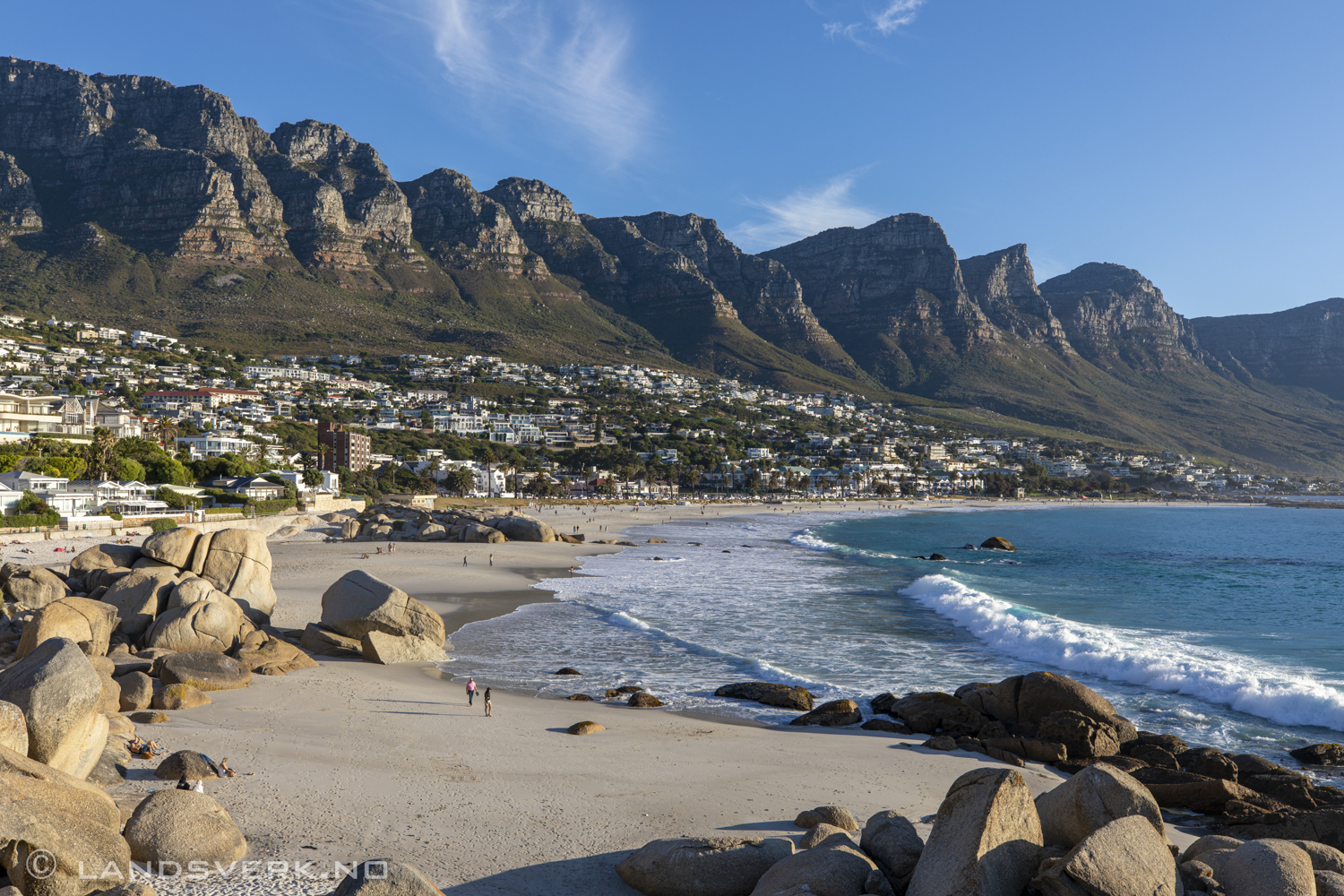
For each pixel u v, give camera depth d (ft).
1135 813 47.01
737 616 169.89
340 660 122.62
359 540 336.49
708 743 85.35
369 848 53.31
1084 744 83.97
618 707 101.91
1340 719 96.94
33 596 129.59
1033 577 260.21
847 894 41.50
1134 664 120.47
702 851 47.78
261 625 137.49
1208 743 91.20
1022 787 42.60
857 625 161.27
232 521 334.24
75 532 260.42
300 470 510.17
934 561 306.14
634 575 240.12
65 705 48.57
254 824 56.08
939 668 125.18
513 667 123.03
